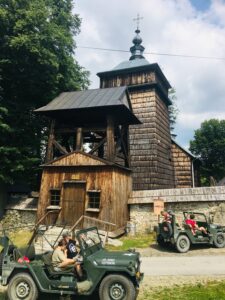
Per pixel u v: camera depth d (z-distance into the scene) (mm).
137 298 7379
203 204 17703
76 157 17906
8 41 21188
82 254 7203
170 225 13586
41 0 22781
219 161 54312
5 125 20156
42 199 18062
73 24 27172
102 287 6855
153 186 24656
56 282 7223
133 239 16656
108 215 16406
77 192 17453
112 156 17469
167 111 32125
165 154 28578
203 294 7508
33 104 23453
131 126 26781
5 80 23094
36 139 23188
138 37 32406
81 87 28438
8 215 20828
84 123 21359
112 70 28500
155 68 27172
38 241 10461
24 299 7277
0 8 20531
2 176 20047
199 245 14992
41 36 21500
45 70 22828
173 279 9008
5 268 7480
